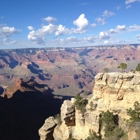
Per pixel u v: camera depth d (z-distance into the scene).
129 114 64.81
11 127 144.88
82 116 74.38
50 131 87.50
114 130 64.88
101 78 74.19
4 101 171.38
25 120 164.88
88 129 72.31
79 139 73.75
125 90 68.88
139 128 54.94
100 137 67.38
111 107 70.12
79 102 77.06
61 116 82.69
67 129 78.19
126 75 69.00
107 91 72.19
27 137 146.38
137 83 67.38
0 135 133.00
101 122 68.75
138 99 66.56
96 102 73.56
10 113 160.25
